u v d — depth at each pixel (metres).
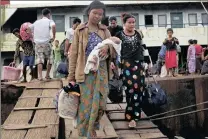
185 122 8.19
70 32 8.10
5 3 24.80
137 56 5.16
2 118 7.13
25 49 8.40
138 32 5.27
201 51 13.01
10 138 4.23
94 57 3.64
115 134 4.57
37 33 7.96
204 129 8.16
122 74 5.21
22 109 5.54
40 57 8.04
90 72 3.71
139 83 5.15
